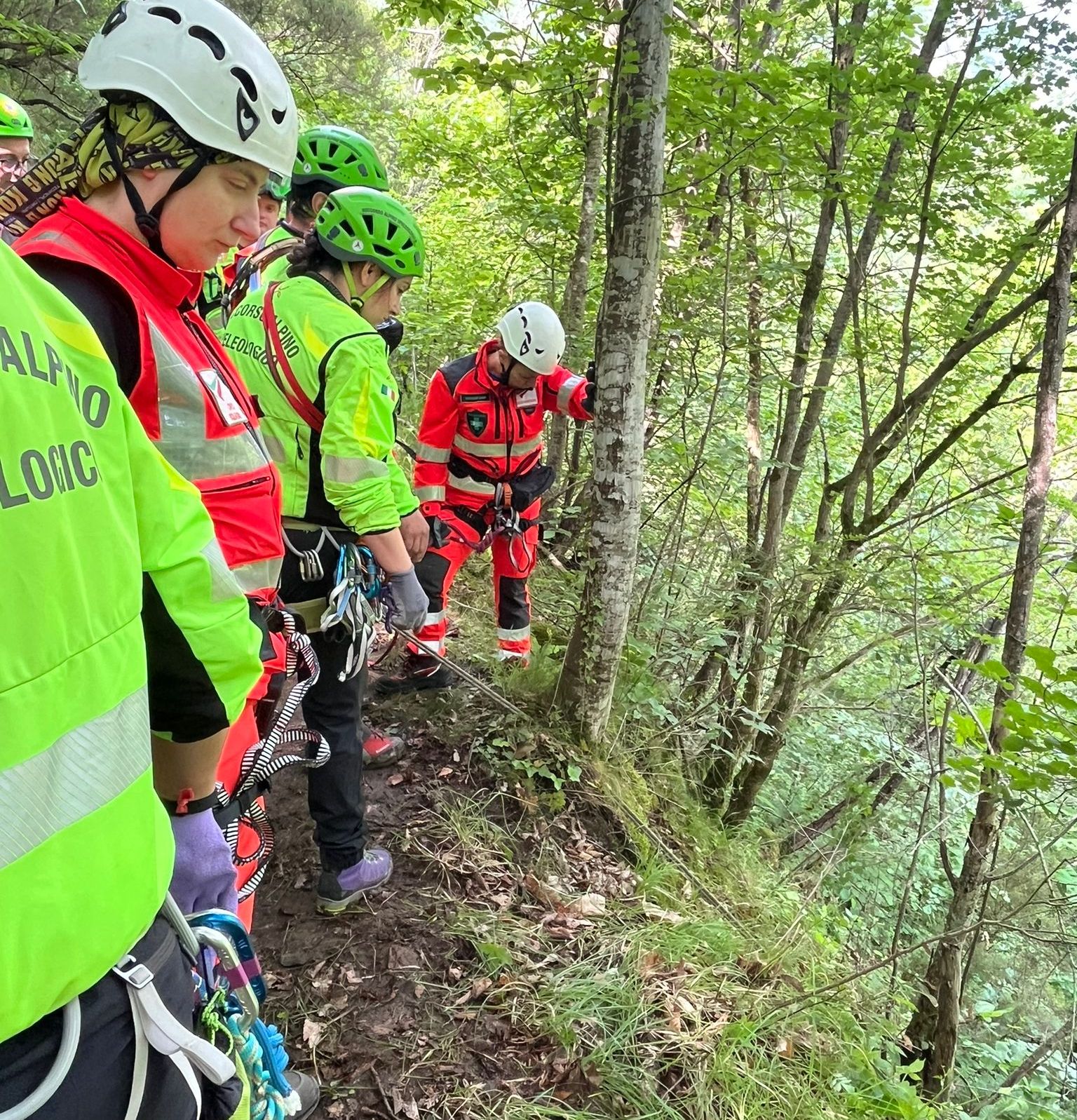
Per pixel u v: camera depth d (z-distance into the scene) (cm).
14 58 443
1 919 58
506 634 363
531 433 333
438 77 378
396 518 206
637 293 283
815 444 669
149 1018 79
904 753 594
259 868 157
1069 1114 399
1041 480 324
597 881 280
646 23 261
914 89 355
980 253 423
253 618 142
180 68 102
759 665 526
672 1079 213
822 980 290
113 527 74
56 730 65
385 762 300
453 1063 206
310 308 196
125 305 106
